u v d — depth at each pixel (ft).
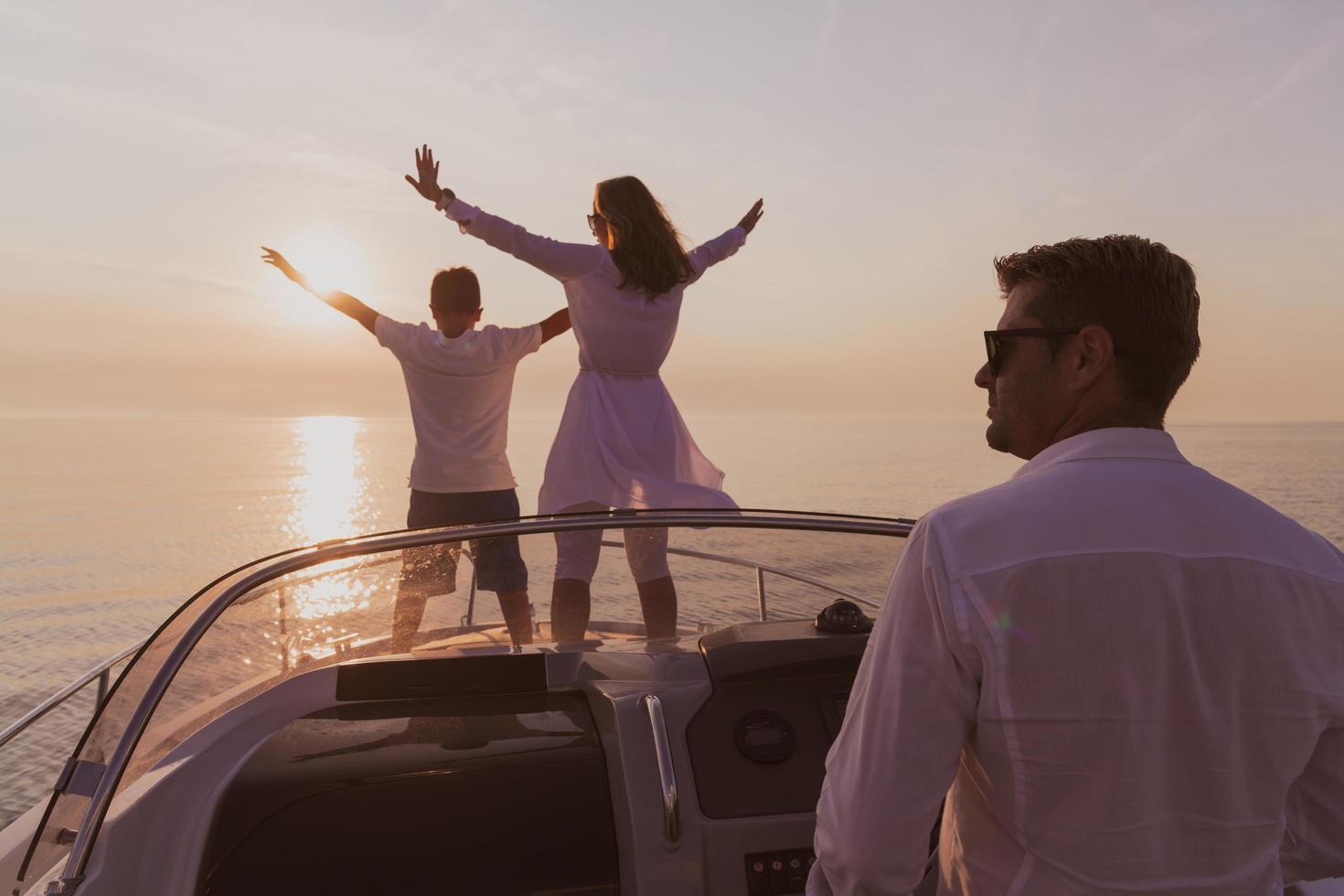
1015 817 2.70
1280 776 2.64
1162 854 2.62
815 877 3.19
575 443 9.10
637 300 9.06
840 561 6.68
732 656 5.91
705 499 8.91
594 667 6.41
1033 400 3.05
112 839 4.77
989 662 2.60
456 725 6.26
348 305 10.88
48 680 273.33
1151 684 2.57
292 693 6.24
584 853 5.73
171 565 558.56
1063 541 2.63
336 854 5.57
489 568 6.32
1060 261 2.98
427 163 8.56
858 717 2.90
